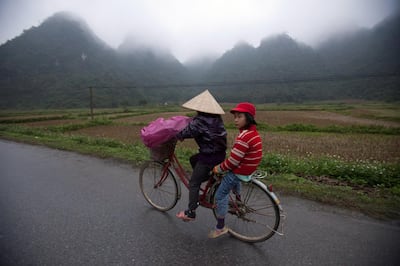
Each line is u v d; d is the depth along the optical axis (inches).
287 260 99.1
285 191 165.0
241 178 101.9
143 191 151.5
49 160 257.0
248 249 106.7
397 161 316.5
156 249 105.9
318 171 216.7
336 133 710.5
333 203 146.3
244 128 97.7
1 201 152.0
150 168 147.5
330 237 113.1
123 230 120.3
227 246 109.0
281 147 429.4
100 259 98.7
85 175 205.6
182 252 104.2
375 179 190.9
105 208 143.6
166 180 141.4
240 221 124.3
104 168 226.7
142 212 139.5
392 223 124.3
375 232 116.6
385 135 657.0
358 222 125.5
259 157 97.9
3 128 562.3
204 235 117.3
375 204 143.8
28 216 132.7
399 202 146.0
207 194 120.0
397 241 109.7
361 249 104.4
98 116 1435.8
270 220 109.0
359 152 385.1
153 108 2517.2
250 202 112.8
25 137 414.6
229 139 521.7
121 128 786.8
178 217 122.7
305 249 105.2
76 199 155.8
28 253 101.3
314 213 135.2
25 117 1334.9
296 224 124.3
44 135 477.1
